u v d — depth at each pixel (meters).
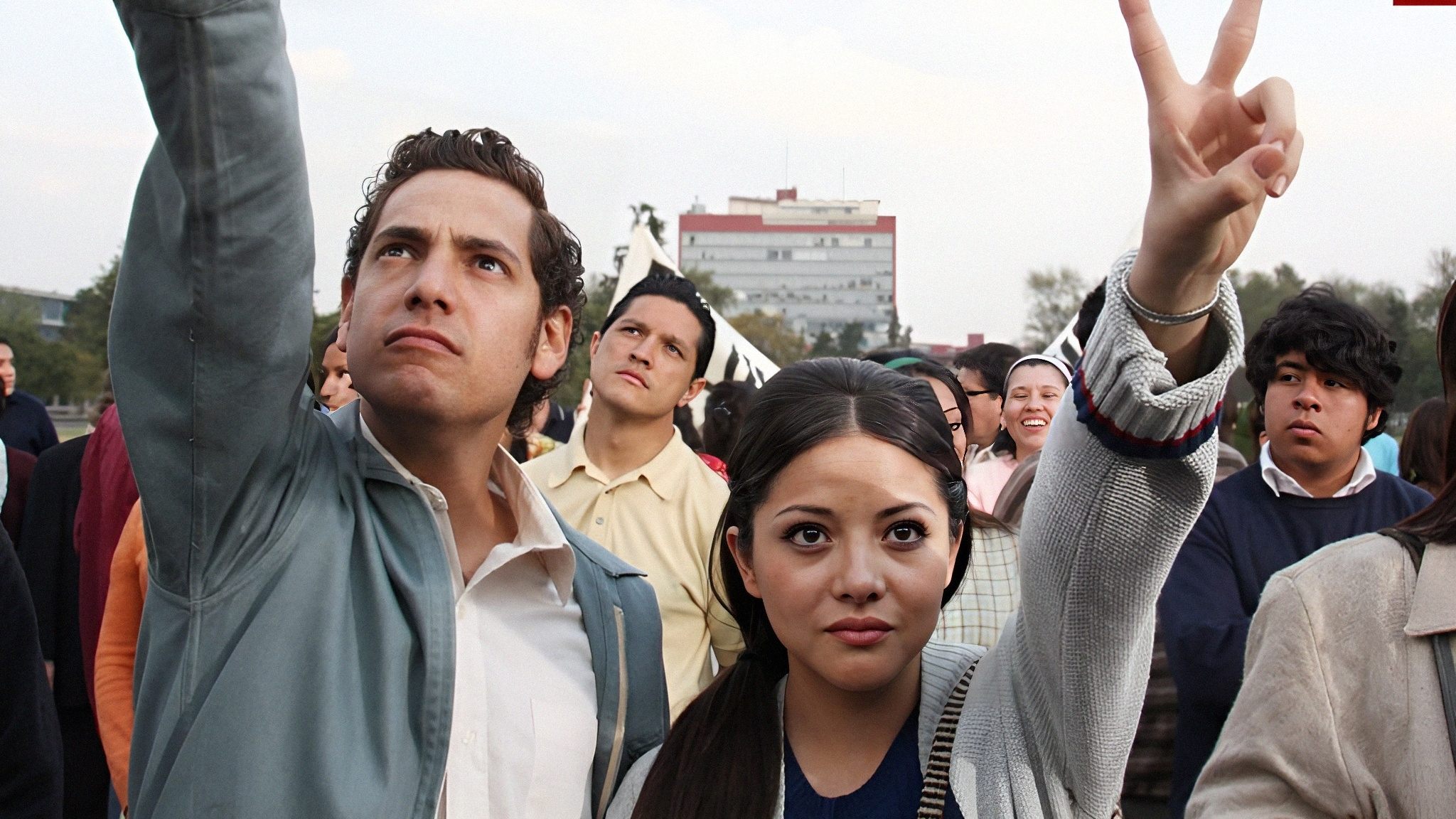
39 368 56.44
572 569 1.80
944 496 1.53
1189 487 1.31
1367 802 1.63
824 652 1.47
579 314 2.00
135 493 3.29
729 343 6.63
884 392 1.53
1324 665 1.70
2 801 2.21
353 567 1.62
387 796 1.49
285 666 1.50
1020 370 4.19
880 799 1.53
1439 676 1.63
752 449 1.55
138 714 1.55
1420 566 1.70
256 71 1.39
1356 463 3.12
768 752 1.58
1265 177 1.08
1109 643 1.40
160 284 1.47
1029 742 1.52
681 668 3.10
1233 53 1.17
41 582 3.75
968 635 2.89
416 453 1.72
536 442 5.78
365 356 1.65
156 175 1.47
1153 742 3.20
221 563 1.53
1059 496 1.38
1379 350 3.03
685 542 3.26
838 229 155.75
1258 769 1.73
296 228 1.48
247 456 1.51
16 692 2.23
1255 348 3.17
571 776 1.70
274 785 1.45
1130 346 1.24
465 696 1.62
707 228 155.12
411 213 1.68
